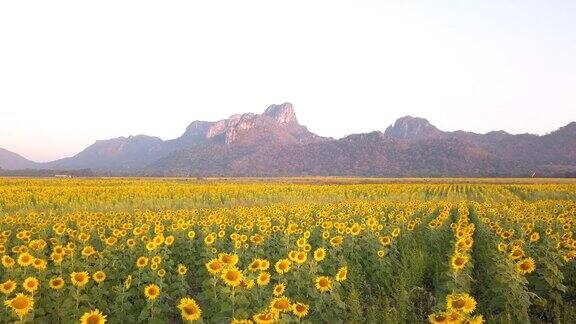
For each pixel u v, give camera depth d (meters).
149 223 17.98
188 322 6.55
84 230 15.48
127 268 10.98
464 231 12.98
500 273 9.09
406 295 9.20
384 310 8.35
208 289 8.45
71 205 30.28
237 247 12.22
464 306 6.55
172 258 13.24
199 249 13.60
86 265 10.40
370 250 12.58
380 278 11.55
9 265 9.27
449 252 13.09
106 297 9.76
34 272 9.61
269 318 5.88
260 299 7.79
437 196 44.47
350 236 13.38
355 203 29.88
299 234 15.02
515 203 28.03
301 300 8.54
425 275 12.21
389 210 26.53
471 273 11.76
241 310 6.92
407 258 12.53
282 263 8.71
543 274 9.91
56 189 45.72
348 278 10.98
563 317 8.82
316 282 8.01
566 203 28.50
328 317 7.68
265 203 37.06
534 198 42.41
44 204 30.94
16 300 6.77
